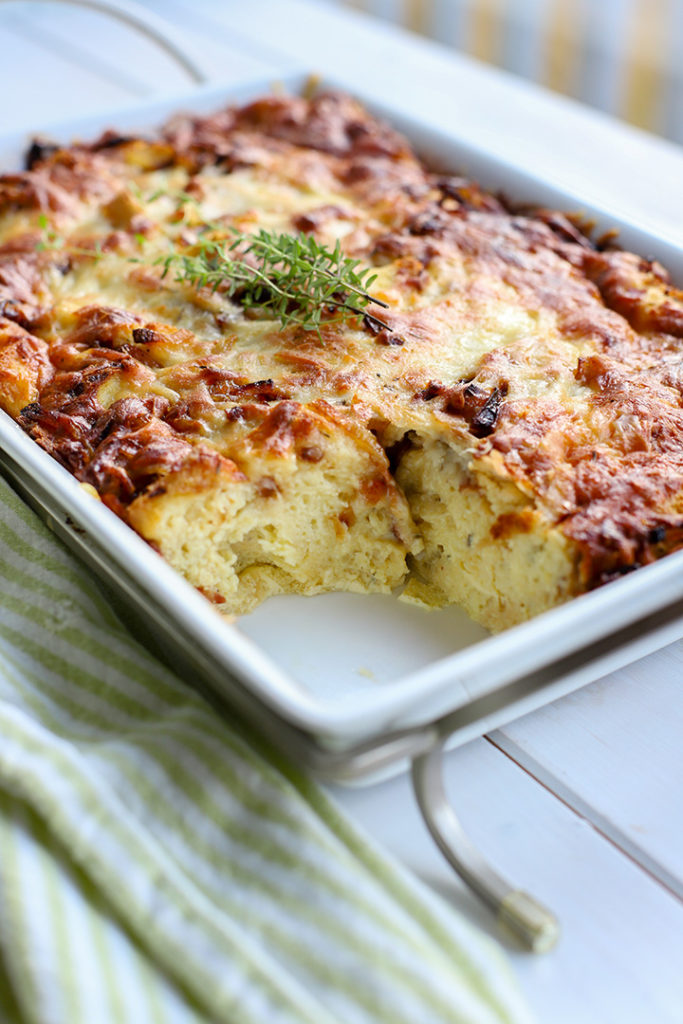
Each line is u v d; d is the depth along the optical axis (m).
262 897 0.43
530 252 0.61
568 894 0.44
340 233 0.62
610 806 0.46
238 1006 0.40
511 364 0.54
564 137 0.77
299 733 0.44
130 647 0.49
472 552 0.52
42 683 0.48
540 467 0.50
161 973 0.41
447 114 0.80
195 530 0.51
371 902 0.42
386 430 0.53
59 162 0.67
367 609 0.53
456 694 0.44
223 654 0.44
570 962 0.42
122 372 0.54
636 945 0.43
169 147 0.68
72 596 0.50
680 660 0.50
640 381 0.54
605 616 0.45
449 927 0.42
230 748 0.45
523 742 0.47
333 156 0.70
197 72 0.76
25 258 0.60
